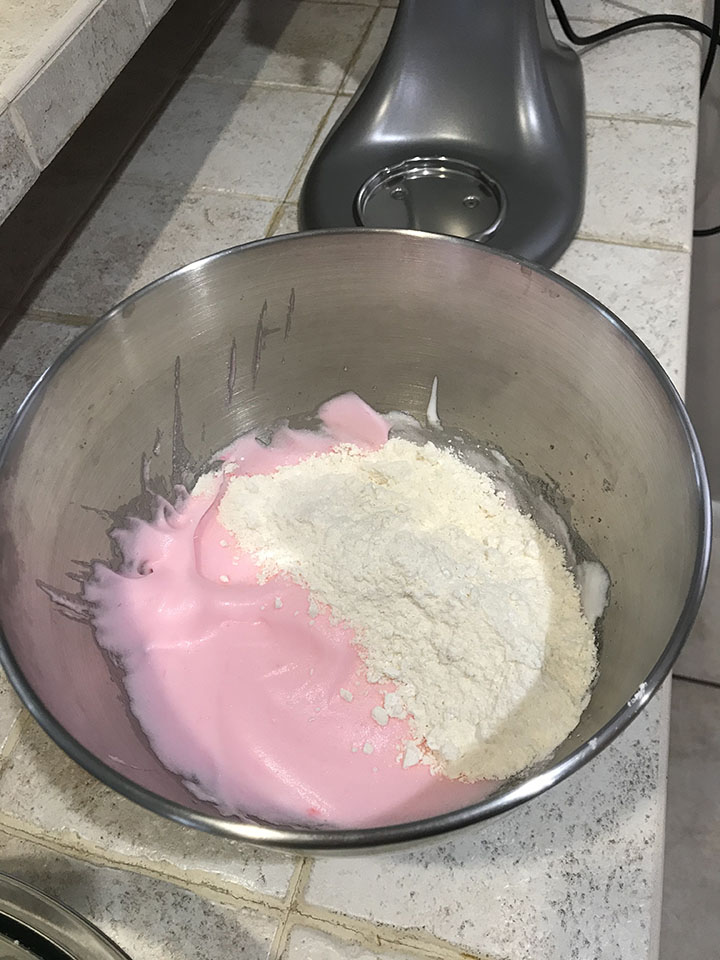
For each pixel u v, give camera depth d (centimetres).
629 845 37
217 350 48
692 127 64
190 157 68
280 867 37
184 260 61
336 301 48
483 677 40
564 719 38
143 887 37
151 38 76
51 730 29
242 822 27
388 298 47
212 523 49
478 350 48
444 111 59
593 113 66
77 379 40
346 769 39
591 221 60
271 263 45
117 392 43
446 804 37
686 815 78
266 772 39
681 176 62
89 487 43
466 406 52
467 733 39
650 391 38
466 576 44
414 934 35
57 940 35
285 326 49
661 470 38
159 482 49
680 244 58
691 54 69
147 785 34
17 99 38
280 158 67
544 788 27
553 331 44
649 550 38
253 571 47
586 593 45
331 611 44
